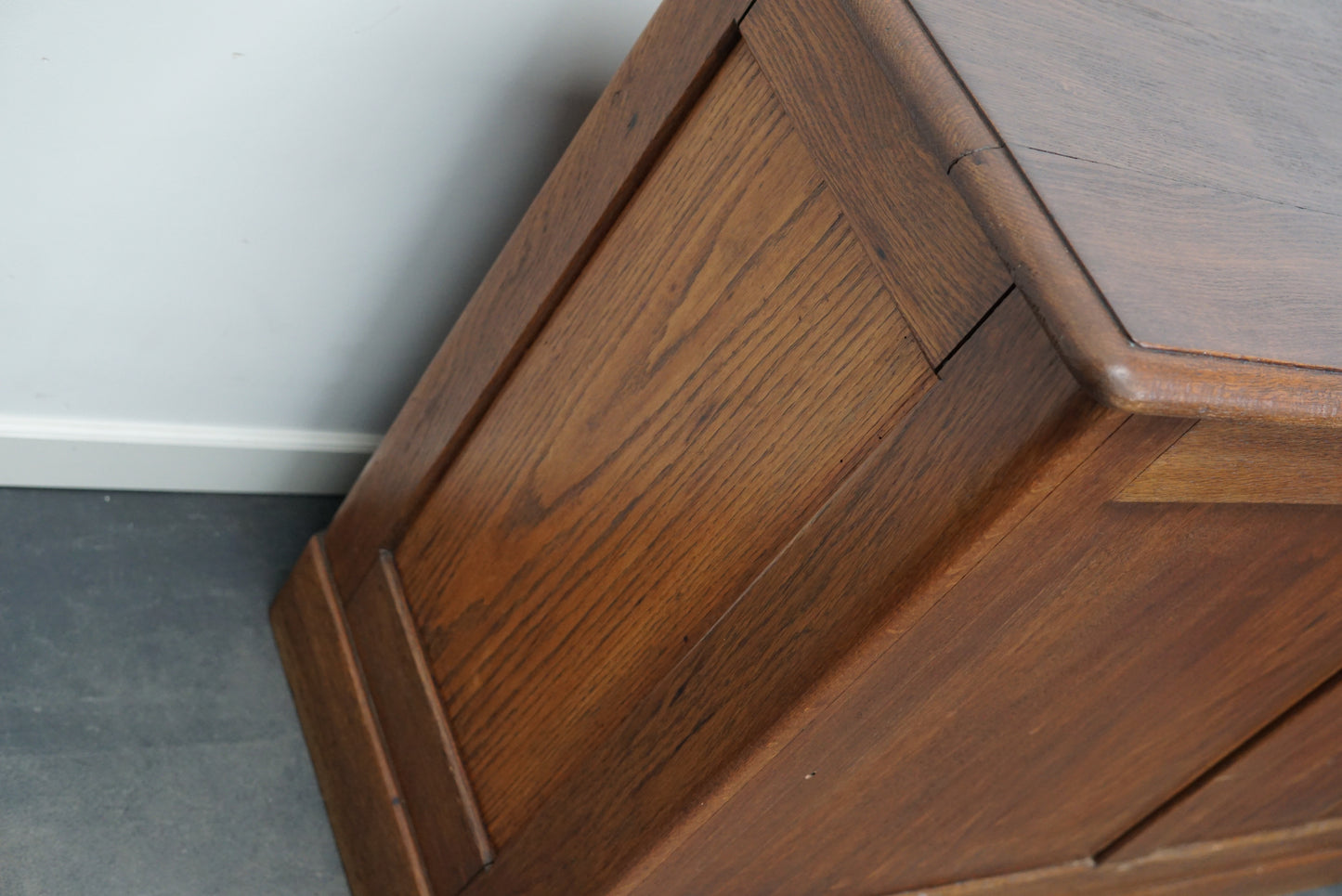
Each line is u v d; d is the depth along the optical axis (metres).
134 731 1.07
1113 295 0.56
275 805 1.09
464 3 1.02
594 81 1.13
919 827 0.99
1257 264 0.66
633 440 0.85
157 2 0.91
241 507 1.34
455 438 1.01
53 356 1.12
